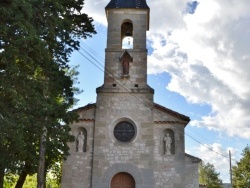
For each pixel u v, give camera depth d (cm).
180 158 2416
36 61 1681
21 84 1573
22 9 1538
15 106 1524
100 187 2342
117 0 2825
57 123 1784
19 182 2352
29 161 1662
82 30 2264
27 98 1582
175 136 2470
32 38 1497
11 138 1470
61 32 1912
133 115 2511
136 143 2442
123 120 2516
